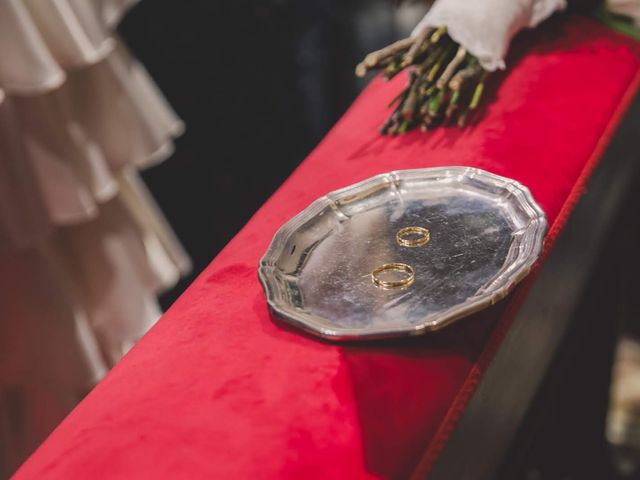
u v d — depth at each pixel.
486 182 0.70
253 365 0.61
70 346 1.11
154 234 1.31
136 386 0.61
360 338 0.60
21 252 1.06
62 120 1.07
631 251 1.17
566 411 1.13
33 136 1.04
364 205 0.70
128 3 1.11
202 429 0.58
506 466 0.84
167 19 1.72
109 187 1.12
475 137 0.79
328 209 0.69
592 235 0.82
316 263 0.66
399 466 0.57
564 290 0.77
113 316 1.21
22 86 0.98
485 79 0.85
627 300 1.26
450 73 0.80
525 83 0.86
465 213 0.69
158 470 0.56
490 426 0.65
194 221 1.51
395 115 0.82
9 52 0.97
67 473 0.57
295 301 0.63
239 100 1.67
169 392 0.60
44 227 1.04
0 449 1.09
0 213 1.01
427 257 0.65
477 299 0.60
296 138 1.61
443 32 0.82
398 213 0.69
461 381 0.61
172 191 1.56
